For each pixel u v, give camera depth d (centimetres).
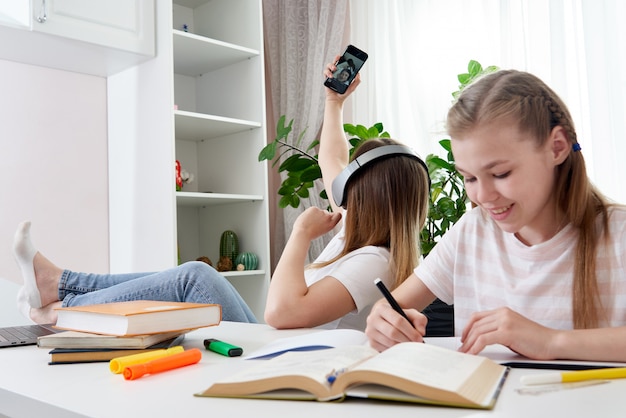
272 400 59
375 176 140
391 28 303
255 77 305
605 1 233
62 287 183
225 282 167
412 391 55
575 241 101
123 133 289
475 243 115
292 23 334
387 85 305
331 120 186
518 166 85
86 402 63
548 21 249
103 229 295
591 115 235
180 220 325
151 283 164
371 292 130
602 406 53
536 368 72
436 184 241
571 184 97
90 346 88
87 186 291
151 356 80
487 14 269
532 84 90
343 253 143
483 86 88
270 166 352
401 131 298
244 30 311
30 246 184
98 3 254
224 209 317
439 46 286
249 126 298
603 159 232
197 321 96
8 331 116
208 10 330
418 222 142
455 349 86
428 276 119
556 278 103
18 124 271
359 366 60
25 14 235
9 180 267
